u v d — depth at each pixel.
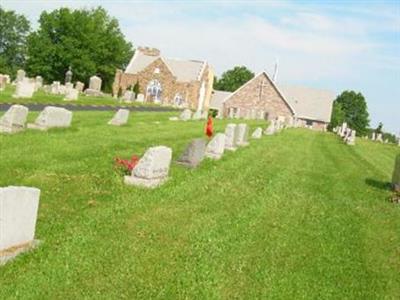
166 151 16.41
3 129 21.31
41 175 15.23
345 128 69.06
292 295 9.64
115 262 9.77
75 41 111.06
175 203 14.48
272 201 16.95
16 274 8.75
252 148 30.58
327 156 35.19
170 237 11.57
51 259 9.46
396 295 10.57
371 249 13.41
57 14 111.94
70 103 44.47
